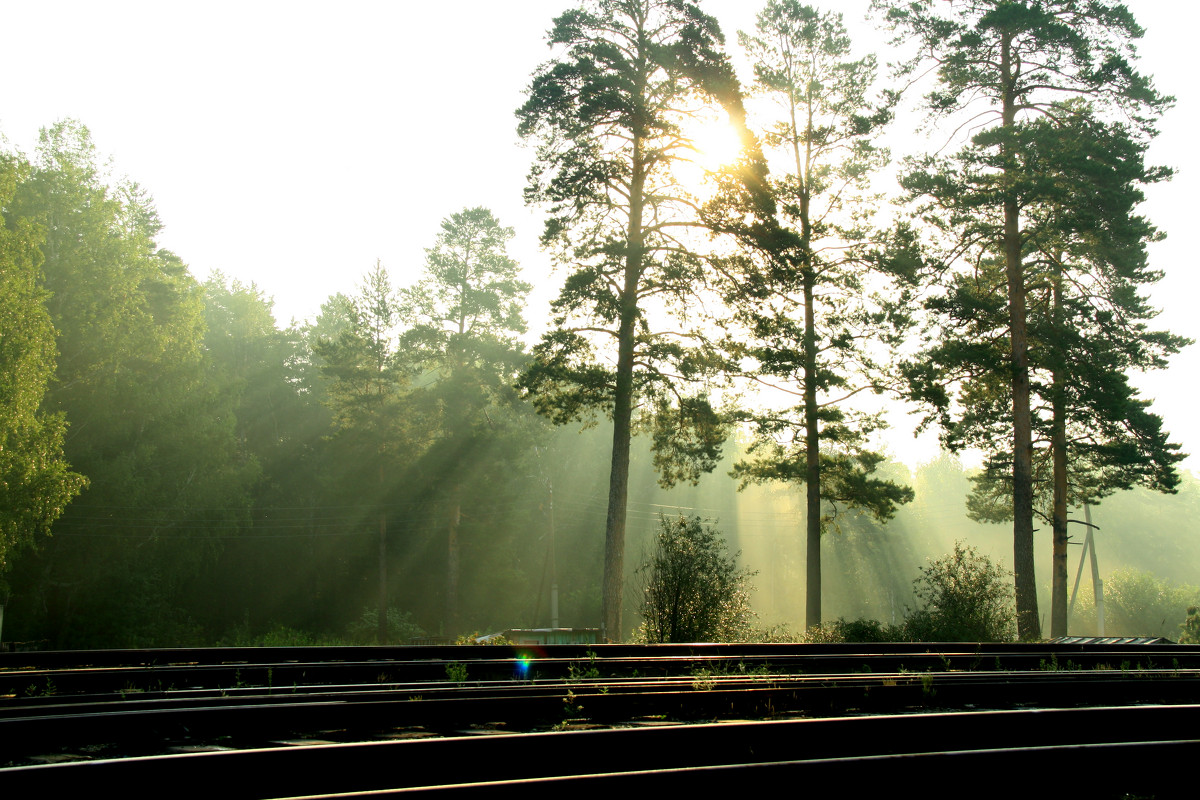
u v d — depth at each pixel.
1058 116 23.81
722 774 5.19
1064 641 16.47
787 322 25.50
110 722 6.26
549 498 46.44
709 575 18.27
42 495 23.27
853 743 6.42
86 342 33.91
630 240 21.70
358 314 46.81
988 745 6.66
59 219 34.97
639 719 7.57
